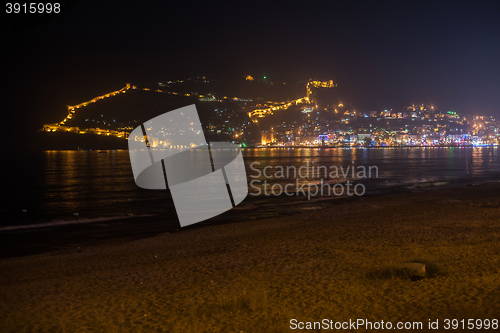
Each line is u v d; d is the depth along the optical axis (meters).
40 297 6.88
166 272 8.41
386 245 9.68
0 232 17.17
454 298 5.00
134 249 12.17
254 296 5.53
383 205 20.12
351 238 11.12
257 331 4.43
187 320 5.01
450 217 14.45
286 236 12.40
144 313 5.50
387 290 5.63
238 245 11.36
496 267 6.59
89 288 7.38
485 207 17.44
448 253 8.10
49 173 61.97
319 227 13.94
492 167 64.88
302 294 5.82
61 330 5.00
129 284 7.50
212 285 6.88
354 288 5.86
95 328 5.00
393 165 74.88
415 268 6.26
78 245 14.34
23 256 12.55
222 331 4.50
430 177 46.34
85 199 30.53
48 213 23.73
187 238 13.73
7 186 42.22
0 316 5.80
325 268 7.56
